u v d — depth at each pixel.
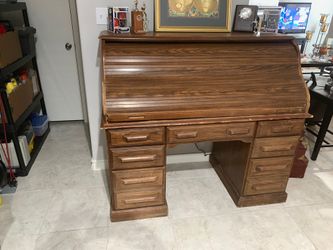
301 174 2.27
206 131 1.59
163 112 1.49
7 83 2.08
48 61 2.91
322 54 3.96
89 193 2.04
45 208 1.88
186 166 2.42
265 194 1.94
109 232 1.69
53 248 1.57
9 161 2.12
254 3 2.15
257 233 1.72
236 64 1.65
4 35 1.96
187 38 1.60
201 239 1.66
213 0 1.85
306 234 1.72
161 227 1.74
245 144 1.77
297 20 4.60
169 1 1.79
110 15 1.72
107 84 1.47
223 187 2.15
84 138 2.91
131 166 1.60
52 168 2.35
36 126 2.74
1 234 1.65
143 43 1.59
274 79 1.67
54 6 2.69
